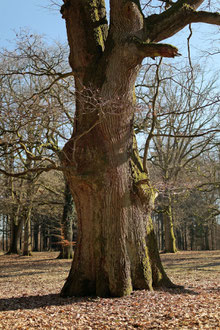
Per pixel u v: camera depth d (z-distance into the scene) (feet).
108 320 19.24
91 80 26.84
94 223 26.20
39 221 119.96
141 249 26.78
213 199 107.34
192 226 145.18
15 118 28.22
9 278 46.39
